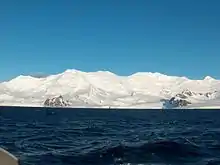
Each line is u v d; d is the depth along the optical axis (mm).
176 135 37875
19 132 43781
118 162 19844
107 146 24812
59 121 82625
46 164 19984
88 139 34469
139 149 22641
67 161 20719
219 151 24344
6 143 30375
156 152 22141
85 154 22125
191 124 69000
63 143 30594
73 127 55625
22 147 27484
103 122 79188
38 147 27578
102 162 20078
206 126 59938
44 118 105500
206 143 28516
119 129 51250
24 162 20484
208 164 19875
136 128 54438
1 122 71938
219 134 39125
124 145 23766
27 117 111688
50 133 42062
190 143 26172
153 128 54500
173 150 22906
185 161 20516
